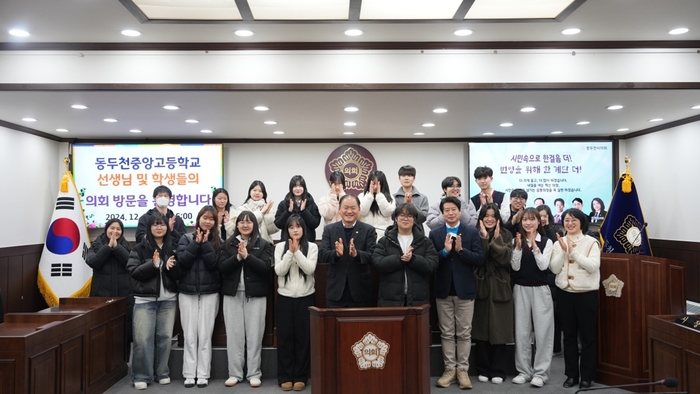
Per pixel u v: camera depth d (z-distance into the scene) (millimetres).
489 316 4699
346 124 7359
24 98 5461
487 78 5117
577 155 8820
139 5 4164
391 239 4371
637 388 4422
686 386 3516
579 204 8797
